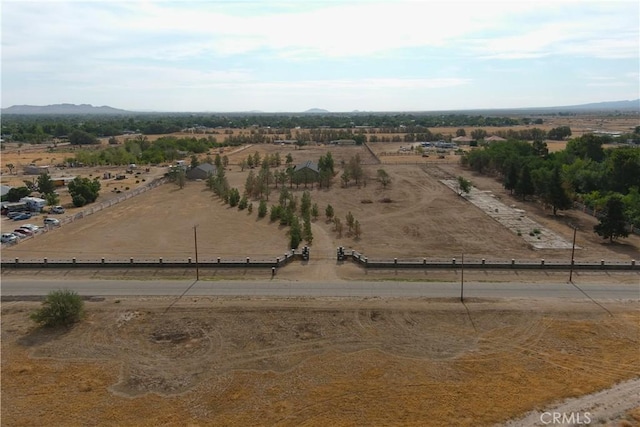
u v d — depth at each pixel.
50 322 42.25
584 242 68.62
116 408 31.52
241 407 31.61
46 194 98.19
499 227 76.81
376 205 93.19
